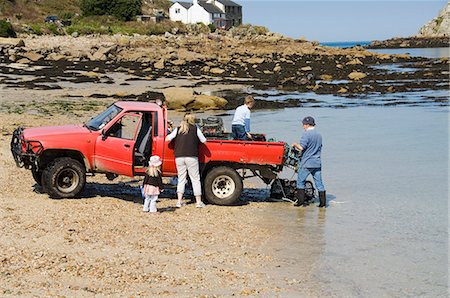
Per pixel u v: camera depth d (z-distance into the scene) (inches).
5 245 365.4
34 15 3801.7
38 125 883.4
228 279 329.7
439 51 4608.8
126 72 2038.6
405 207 506.3
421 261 369.4
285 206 507.8
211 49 3149.6
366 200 531.2
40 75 1828.2
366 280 336.5
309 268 353.7
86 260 346.9
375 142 849.5
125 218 442.6
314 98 1439.5
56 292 298.0
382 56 3100.4
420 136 902.4
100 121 502.0
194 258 362.0
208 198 498.3
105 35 3489.2
